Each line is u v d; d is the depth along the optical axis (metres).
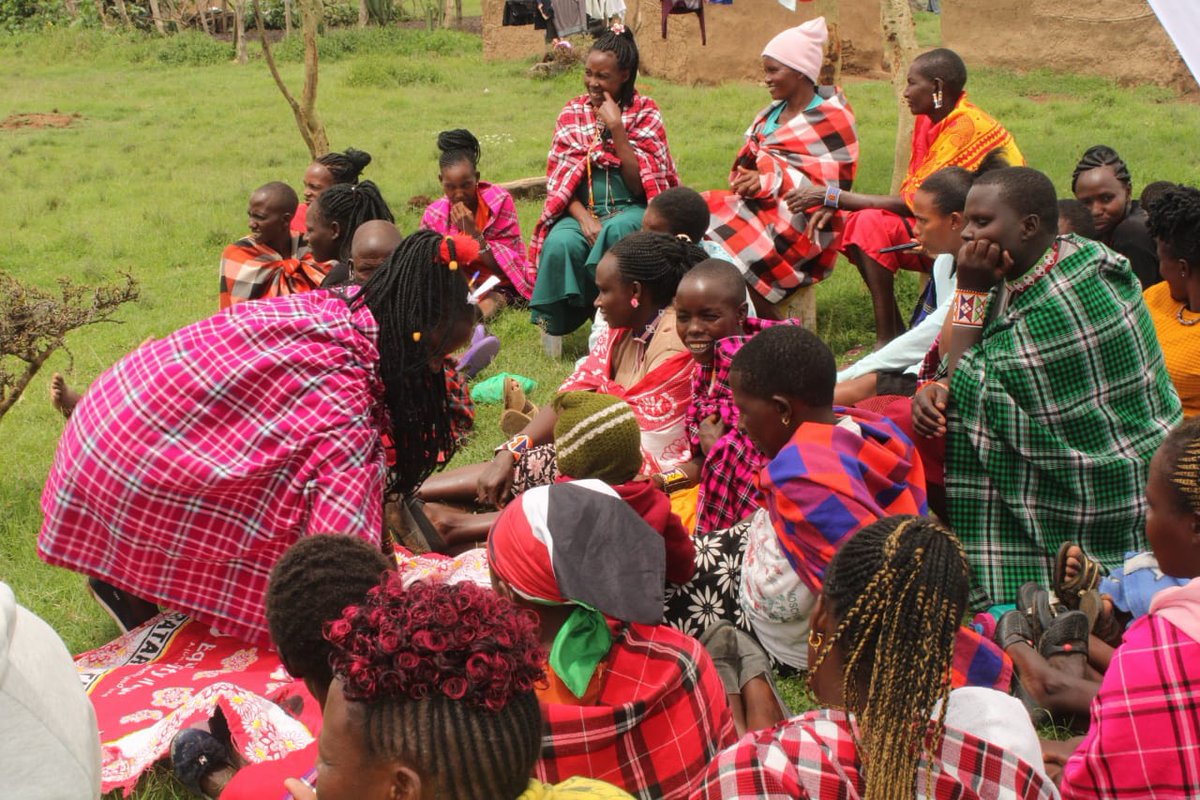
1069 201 5.59
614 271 5.04
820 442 3.58
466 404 5.14
